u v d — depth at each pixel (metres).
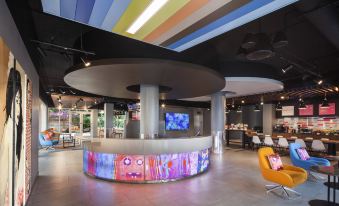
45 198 4.01
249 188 4.66
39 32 4.24
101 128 19.66
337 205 3.75
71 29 4.22
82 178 5.41
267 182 5.11
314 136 10.28
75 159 8.07
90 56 4.58
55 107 17.44
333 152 8.94
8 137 2.30
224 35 4.55
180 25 2.71
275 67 7.65
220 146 9.80
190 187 4.74
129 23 2.68
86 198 4.04
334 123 11.84
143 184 4.98
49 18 3.67
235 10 2.36
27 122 3.57
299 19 3.87
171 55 5.02
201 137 6.04
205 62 5.98
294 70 7.58
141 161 5.18
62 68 6.79
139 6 2.29
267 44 3.46
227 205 3.74
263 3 2.23
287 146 9.52
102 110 19.64
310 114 12.46
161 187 4.74
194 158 5.81
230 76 6.98
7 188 2.28
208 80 5.29
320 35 4.61
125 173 5.16
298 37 4.73
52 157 8.52
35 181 5.06
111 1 2.21
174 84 5.88
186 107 16.23
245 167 6.80
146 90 5.95
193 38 3.08
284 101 13.80
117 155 5.24
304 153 5.87
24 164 3.25
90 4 2.28
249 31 4.40
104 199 4.00
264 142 10.55
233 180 5.29
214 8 2.32
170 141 5.30
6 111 2.23
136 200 3.96
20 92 2.96
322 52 5.66
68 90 10.20
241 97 11.62
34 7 2.67
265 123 14.52
